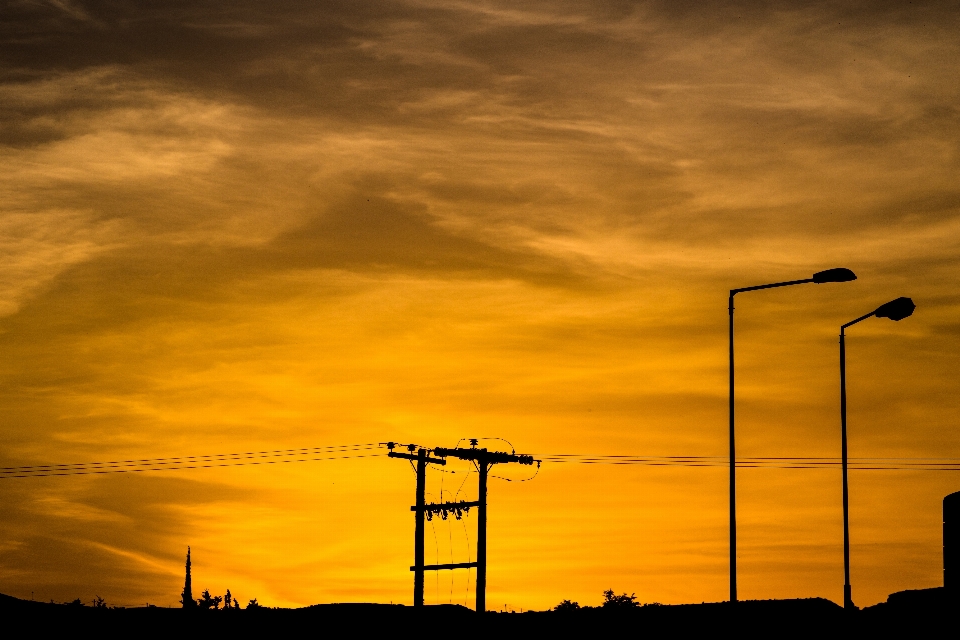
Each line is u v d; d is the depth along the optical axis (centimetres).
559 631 6894
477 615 7119
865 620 5400
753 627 6122
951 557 4828
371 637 7288
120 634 7581
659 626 6631
